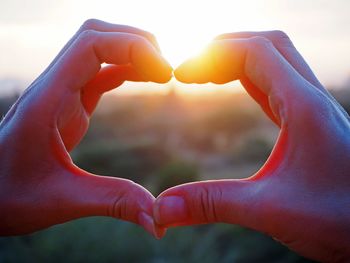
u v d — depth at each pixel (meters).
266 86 0.21
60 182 0.22
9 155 0.22
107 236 1.06
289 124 0.20
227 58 0.23
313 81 0.22
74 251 1.01
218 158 4.43
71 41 0.24
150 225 0.20
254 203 0.20
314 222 0.19
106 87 0.27
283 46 0.23
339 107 0.22
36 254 0.99
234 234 1.30
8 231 0.22
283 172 0.20
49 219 0.22
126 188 0.21
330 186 0.19
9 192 0.22
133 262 1.05
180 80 0.24
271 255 1.26
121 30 0.23
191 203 0.20
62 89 0.22
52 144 0.22
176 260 1.08
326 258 0.20
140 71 0.23
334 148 0.20
